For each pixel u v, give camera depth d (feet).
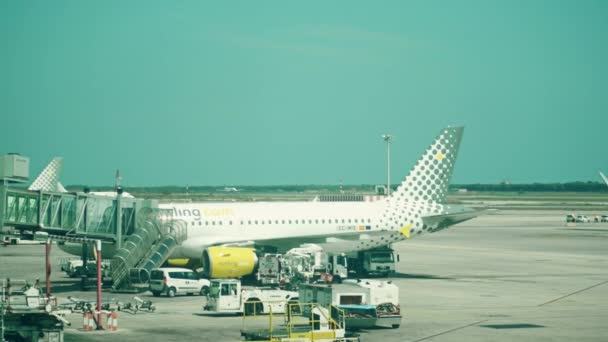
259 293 168.66
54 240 212.02
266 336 137.08
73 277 243.40
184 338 141.28
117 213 220.02
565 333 150.41
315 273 219.61
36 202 208.03
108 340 139.13
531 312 176.55
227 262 214.90
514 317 169.27
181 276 202.08
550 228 526.57
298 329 143.33
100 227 219.82
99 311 152.35
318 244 244.22
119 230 219.82
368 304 155.94
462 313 174.50
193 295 203.82
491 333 150.20
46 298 157.69
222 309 167.53
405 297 201.05
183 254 233.35
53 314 132.87
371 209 255.29
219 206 241.35
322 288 156.25
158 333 146.30
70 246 237.25
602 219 609.42
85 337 142.10
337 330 139.44
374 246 253.65
